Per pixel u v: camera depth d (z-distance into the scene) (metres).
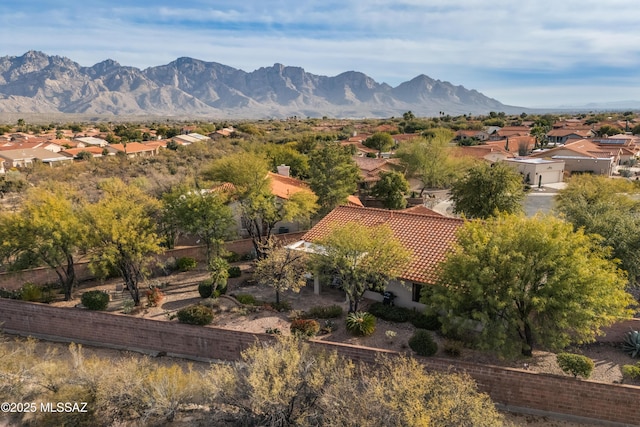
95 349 23.56
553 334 17.91
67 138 137.25
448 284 19.69
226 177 37.03
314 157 47.94
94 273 28.19
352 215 31.41
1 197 53.62
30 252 26.20
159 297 26.64
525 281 18.06
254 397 14.84
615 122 149.38
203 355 22.19
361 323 22.05
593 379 18.47
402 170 69.94
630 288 27.55
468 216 40.88
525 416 17.42
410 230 28.05
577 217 29.69
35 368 18.73
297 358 15.96
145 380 17.70
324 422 14.27
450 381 14.74
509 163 72.19
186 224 31.33
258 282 29.95
